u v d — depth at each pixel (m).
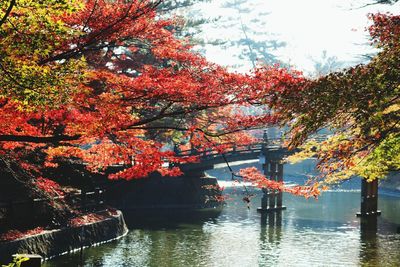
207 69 12.01
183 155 37.31
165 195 41.62
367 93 9.34
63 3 7.82
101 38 12.28
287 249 24.70
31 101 8.80
